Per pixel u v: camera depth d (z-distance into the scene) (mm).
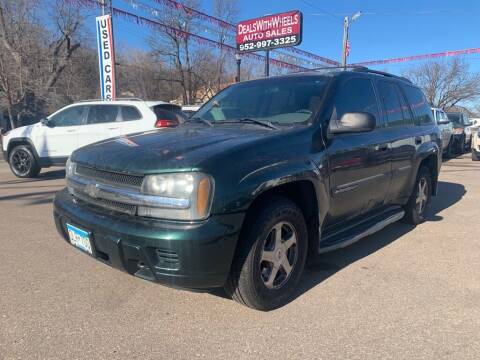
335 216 3826
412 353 2674
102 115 9656
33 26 21953
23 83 20922
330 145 3617
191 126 4043
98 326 2963
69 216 3197
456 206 6773
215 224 2686
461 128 16922
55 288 3555
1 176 10227
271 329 2945
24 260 4180
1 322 3002
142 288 3564
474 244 4805
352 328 2961
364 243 4836
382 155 4348
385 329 2951
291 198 3486
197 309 3213
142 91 35000
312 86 3996
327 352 2684
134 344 2752
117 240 2791
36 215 5977
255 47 20109
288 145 3250
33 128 9852
